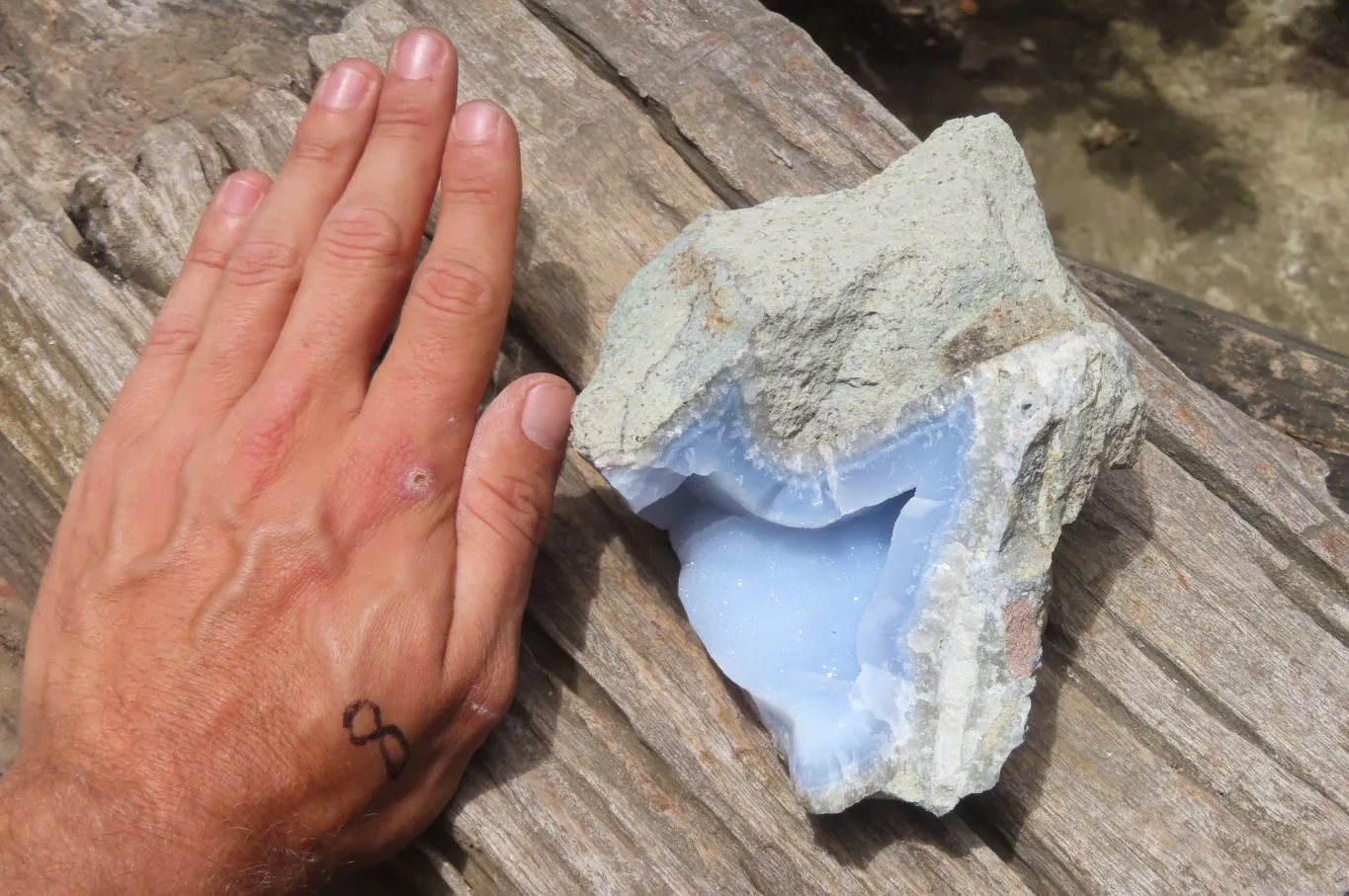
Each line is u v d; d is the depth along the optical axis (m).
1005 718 0.54
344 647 0.53
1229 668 0.59
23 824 0.51
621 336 0.57
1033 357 0.54
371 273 0.56
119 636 0.53
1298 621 0.59
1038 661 0.55
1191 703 0.58
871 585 0.56
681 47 0.65
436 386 0.55
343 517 0.54
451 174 0.57
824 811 0.54
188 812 0.51
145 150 0.65
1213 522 0.60
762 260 0.55
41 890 0.50
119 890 0.50
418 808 0.55
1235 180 0.99
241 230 0.59
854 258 0.55
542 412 0.56
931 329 0.55
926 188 0.57
